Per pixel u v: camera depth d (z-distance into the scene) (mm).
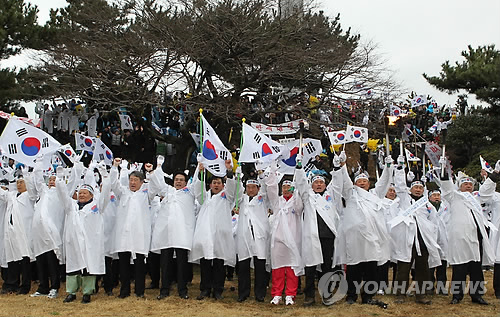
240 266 9742
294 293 9562
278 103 17438
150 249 9992
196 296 10305
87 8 18000
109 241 10328
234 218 11344
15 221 10359
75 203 9914
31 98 17797
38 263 10094
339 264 9641
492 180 10281
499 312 9141
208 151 10180
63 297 10000
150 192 10117
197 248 9734
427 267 9656
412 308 9305
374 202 9531
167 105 16750
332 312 8852
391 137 19922
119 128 19281
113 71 16656
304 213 9508
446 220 10617
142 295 9898
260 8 17125
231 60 17453
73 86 16906
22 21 17625
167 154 18750
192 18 16938
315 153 11578
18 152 10453
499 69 23609
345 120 18375
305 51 17016
